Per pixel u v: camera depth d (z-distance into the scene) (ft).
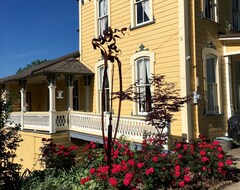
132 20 43.91
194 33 37.45
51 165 23.95
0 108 19.66
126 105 44.52
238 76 44.62
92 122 43.19
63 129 47.32
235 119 40.01
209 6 41.19
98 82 50.80
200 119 37.04
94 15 51.80
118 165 17.88
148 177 19.70
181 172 21.56
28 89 74.43
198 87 37.14
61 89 63.57
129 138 35.53
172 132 37.32
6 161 19.99
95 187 17.83
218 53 40.98
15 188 19.20
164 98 25.81
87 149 24.17
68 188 18.31
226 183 22.88
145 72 41.98
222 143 36.17
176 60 37.55
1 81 67.15
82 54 54.65
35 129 50.52
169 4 38.70
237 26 47.47
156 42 40.29
